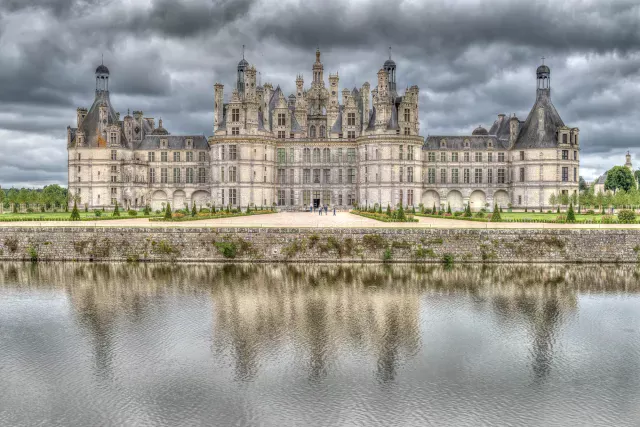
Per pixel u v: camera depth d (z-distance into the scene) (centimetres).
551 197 13638
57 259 7781
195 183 15312
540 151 14275
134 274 6925
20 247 7831
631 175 19112
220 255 7662
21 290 6156
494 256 7562
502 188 15112
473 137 15275
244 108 14100
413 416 3394
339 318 5169
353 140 14875
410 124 14150
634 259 7569
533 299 5847
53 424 3288
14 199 13275
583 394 3688
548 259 7569
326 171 15025
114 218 10156
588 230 7606
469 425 3300
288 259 7612
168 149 15300
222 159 14150
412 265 7438
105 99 15188
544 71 14725
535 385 3809
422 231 7606
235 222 9244
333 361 4175
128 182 14750
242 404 3522
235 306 5534
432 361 4194
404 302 5700
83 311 5378
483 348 4466
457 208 15275
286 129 15062
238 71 15662
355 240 7612
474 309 5491
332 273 6962
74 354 4297
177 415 3391
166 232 7738
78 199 14350
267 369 4028
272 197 14700
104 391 3684
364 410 3459
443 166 15212
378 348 4438
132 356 4253
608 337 4738
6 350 4384
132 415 3391
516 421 3347
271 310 5403
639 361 4225
